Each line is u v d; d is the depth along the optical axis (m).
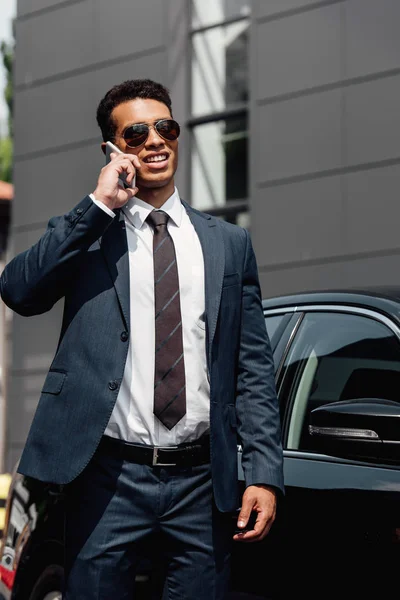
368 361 3.17
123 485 2.68
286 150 13.23
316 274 12.81
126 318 2.69
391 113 12.26
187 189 14.75
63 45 15.94
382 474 2.87
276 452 2.77
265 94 13.48
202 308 2.75
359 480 2.91
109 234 2.76
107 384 2.66
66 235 2.64
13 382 16.08
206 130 14.62
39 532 3.88
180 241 2.80
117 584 2.70
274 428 2.79
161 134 2.81
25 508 4.07
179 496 2.70
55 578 3.79
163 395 2.68
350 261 12.49
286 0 13.34
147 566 3.21
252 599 3.11
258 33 13.60
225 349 2.77
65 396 2.68
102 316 2.70
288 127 13.24
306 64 13.09
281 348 3.49
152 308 2.72
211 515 2.74
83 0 15.71
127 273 2.72
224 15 14.44
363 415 2.77
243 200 14.12
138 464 2.69
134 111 2.83
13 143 16.52
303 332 3.46
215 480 2.71
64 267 2.66
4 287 2.74
